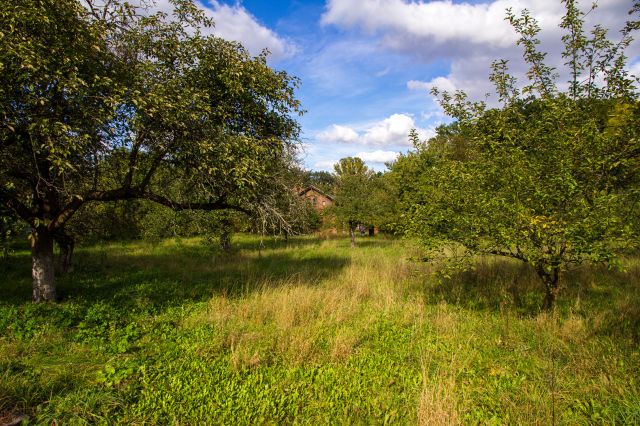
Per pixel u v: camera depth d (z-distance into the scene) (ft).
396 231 24.07
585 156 17.63
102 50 20.44
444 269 20.06
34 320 19.86
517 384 13.92
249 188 23.67
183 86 22.44
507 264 34.63
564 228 16.10
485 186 19.72
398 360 16.55
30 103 17.16
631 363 14.83
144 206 39.50
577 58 21.17
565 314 21.71
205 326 20.89
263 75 24.16
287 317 21.22
